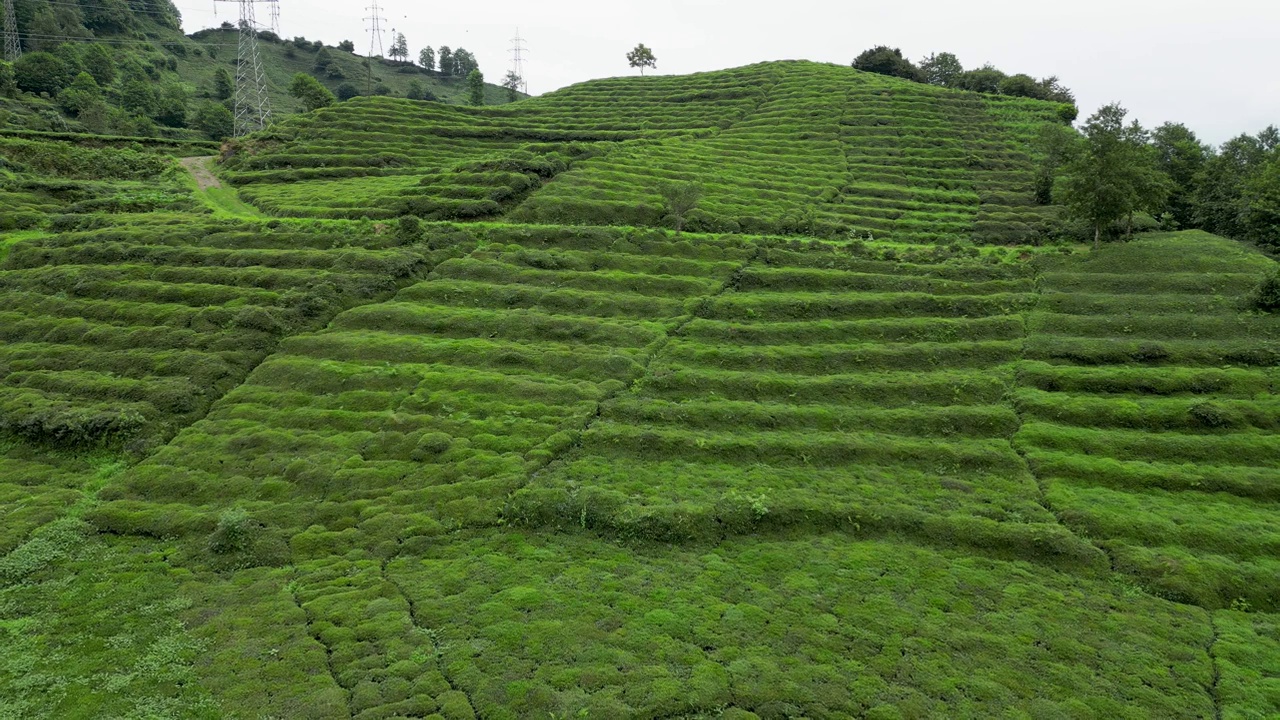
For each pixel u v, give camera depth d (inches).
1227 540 1476.4
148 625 1250.0
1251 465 1716.3
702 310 2486.5
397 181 3981.3
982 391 2044.8
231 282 2519.7
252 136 4793.3
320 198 3602.4
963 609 1315.2
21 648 1185.4
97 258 2689.5
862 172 4092.0
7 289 2536.9
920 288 2613.2
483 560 1437.0
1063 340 2237.9
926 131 4662.9
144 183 3986.2
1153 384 1998.0
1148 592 1380.4
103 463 1769.2
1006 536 1497.3
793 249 2947.8
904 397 2034.9
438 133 4995.1
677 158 4185.5
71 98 5900.6
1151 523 1525.6
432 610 1284.4
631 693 1098.7
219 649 1193.4
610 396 2030.0
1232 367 2054.6
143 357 2116.1
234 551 1448.1
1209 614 1326.3
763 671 1149.1
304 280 2503.7
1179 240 2898.6
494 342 2265.0
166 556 1453.0
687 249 2923.2
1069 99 5895.7
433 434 1827.0
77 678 1121.4
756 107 5477.4
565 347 2247.8
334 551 1470.2
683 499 1614.2
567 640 1211.2
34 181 3472.0
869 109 5034.5
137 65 7623.0
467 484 1651.1
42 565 1408.7
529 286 2600.9
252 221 3105.3
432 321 2349.9
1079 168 2812.5
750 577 1401.3
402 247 2800.2
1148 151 2994.6
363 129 4845.0
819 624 1268.5
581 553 1467.8
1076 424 1893.5
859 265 2797.7
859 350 2234.3
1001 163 4173.2
